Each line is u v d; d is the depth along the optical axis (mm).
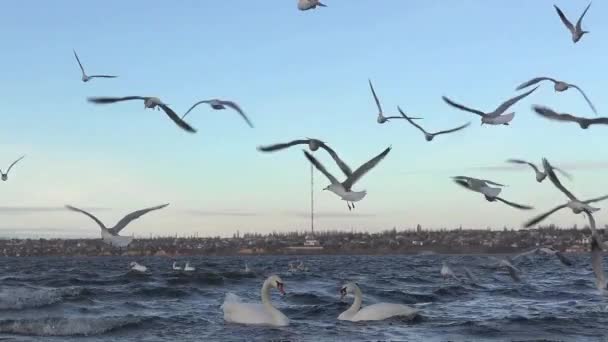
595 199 13070
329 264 125875
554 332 22078
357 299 25219
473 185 14516
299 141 14273
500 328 22656
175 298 34531
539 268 75312
